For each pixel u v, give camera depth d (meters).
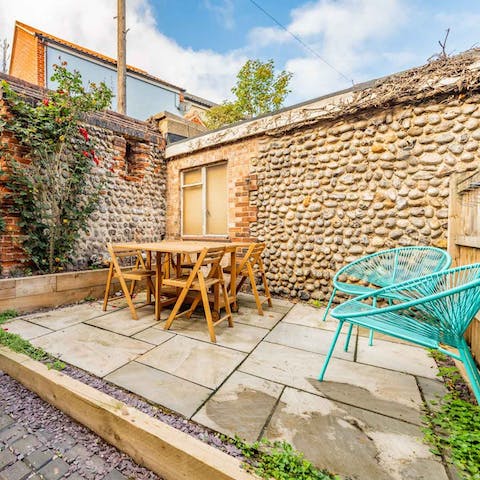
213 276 3.10
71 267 4.08
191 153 5.18
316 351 2.27
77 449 1.39
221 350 2.27
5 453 1.35
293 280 3.90
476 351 1.96
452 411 1.47
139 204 5.17
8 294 3.00
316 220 3.69
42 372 1.82
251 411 1.51
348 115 3.42
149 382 1.78
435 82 2.82
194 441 1.24
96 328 2.72
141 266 4.05
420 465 1.17
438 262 2.44
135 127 5.17
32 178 3.57
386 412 1.51
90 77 10.61
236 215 4.49
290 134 3.91
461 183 2.48
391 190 3.15
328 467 1.16
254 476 1.08
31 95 3.71
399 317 1.51
